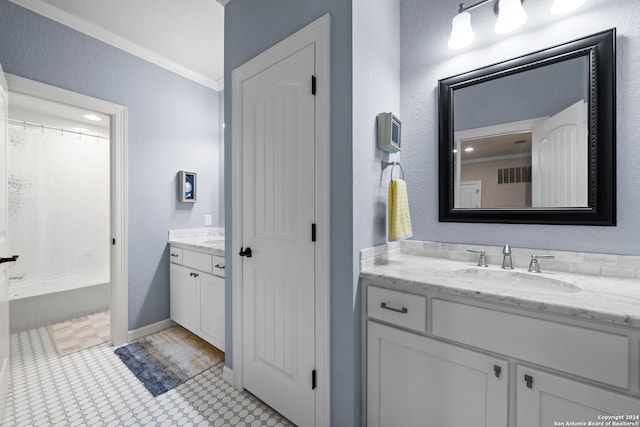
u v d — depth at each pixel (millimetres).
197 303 2158
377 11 1345
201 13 1887
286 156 1354
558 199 1197
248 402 1521
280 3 1396
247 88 1556
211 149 2854
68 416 1399
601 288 938
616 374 711
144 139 2322
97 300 2920
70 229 2984
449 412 976
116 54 2154
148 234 2352
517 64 1276
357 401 1167
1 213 1457
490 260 1359
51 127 2885
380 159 1366
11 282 2625
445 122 1468
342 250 1167
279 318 1403
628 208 1073
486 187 1374
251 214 1534
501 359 876
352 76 1127
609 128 1081
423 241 1561
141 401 1519
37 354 2012
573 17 1161
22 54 1719
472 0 1408
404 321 1066
